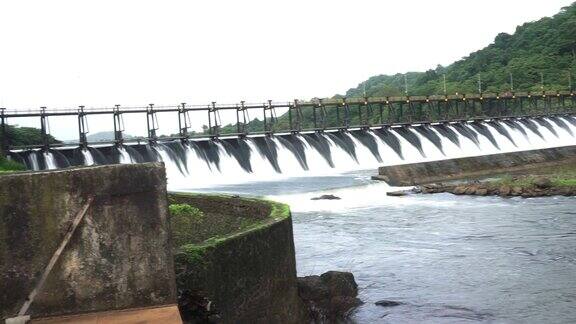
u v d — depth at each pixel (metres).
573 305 20.58
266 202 19.75
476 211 41.44
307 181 58.22
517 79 152.62
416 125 83.50
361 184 55.41
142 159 56.00
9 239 7.89
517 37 188.25
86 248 8.13
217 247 12.02
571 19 174.00
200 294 10.85
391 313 20.41
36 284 7.95
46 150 51.44
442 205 45.16
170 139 59.25
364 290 23.12
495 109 110.50
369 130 77.19
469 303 21.25
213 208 22.97
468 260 27.50
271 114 73.44
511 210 41.06
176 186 54.41
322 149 70.31
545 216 37.88
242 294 12.83
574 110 115.00
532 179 51.22
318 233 35.34
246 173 61.75
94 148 54.38
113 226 8.23
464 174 63.34
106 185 8.21
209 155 61.16
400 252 29.75
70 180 8.10
